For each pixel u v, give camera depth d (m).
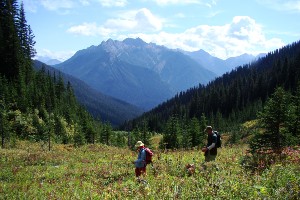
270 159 14.41
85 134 80.00
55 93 115.75
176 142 57.81
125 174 16.39
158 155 19.69
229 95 166.88
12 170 22.59
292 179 8.95
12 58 93.25
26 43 108.25
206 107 171.25
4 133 55.19
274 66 172.12
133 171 16.97
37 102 90.06
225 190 9.05
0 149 38.50
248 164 14.00
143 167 13.88
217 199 8.39
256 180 9.88
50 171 21.36
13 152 34.75
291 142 20.78
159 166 15.76
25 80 99.62
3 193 14.05
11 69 93.12
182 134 62.59
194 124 60.69
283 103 21.44
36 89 93.38
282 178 9.38
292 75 142.62
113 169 18.38
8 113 71.81
